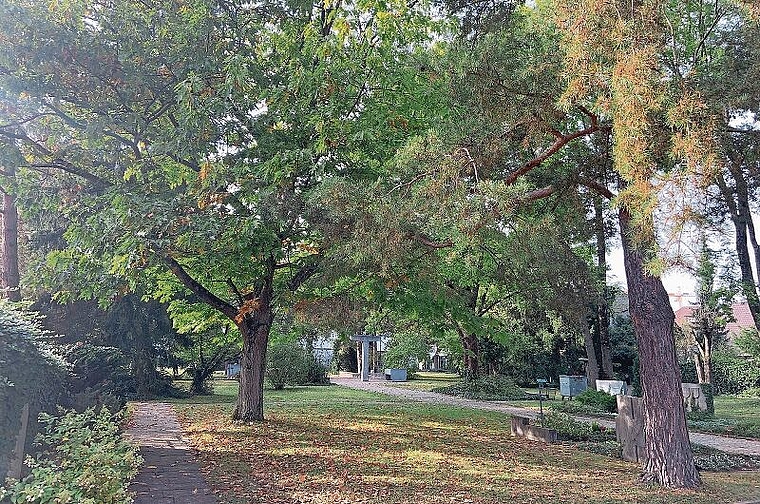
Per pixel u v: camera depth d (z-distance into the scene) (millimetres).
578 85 6738
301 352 31438
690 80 6762
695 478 8461
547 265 10977
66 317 20312
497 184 7508
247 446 11164
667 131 6547
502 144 8734
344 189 8375
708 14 7945
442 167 7926
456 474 8938
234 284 14719
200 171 10727
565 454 11062
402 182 9047
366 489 7871
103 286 12641
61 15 11250
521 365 33031
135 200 10461
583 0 6457
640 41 6281
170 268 12906
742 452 12414
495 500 7445
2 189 12820
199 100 10875
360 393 26969
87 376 20188
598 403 20672
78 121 12234
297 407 19109
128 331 21594
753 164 8453
